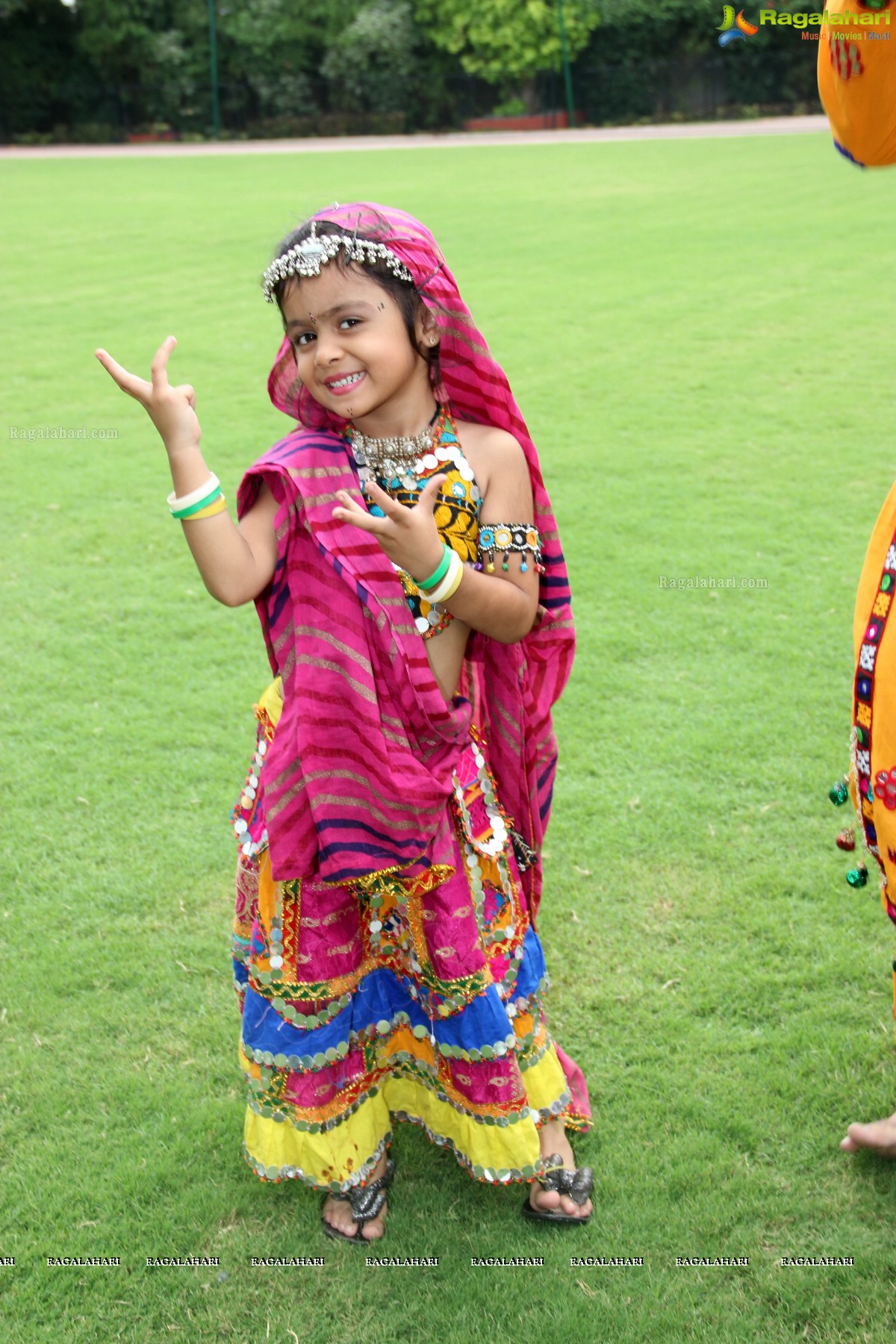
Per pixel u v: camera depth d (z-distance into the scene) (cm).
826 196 1673
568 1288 238
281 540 214
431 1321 233
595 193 1828
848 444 720
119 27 3259
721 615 510
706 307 1084
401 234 211
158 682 477
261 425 791
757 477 671
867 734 228
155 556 599
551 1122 261
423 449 221
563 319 1059
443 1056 240
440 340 220
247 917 237
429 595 205
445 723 220
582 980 315
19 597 552
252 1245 251
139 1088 287
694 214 1584
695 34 3166
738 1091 280
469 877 233
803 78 3122
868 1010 302
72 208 1862
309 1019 232
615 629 500
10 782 409
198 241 1535
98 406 851
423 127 3328
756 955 321
